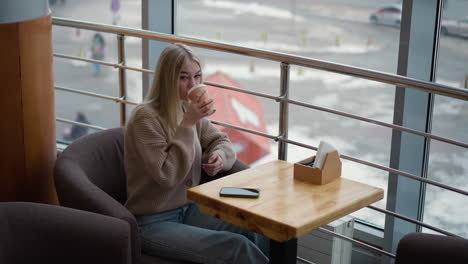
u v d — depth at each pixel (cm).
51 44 253
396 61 289
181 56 218
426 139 289
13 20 230
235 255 203
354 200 191
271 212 180
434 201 294
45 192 260
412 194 294
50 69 253
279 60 251
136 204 223
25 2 233
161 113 222
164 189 222
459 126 278
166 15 348
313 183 204
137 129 218
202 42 270
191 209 234
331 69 239
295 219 176
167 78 219
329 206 186
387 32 289
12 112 239
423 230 302
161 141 216
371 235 306
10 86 236
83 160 229
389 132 297
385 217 299
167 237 211
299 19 315
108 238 181
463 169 282
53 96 259
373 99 299
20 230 186
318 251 297
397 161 287
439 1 269
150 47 345
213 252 204
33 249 187
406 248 184
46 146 256
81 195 201
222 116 356
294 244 194
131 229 193
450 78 276
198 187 199
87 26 295
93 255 183
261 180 206
